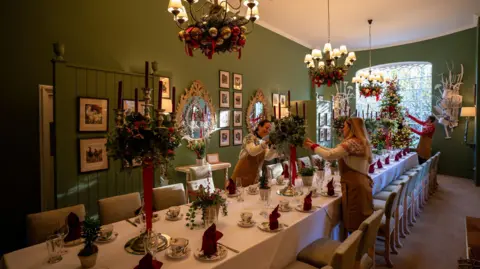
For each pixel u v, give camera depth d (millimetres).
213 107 5293
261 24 6391
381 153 5199
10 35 3053
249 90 6113
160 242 1657
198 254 1492
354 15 6062
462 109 6605
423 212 4543
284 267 1890
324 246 2088
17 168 3166
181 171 4594
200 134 5047
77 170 3225
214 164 4934
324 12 5863
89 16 3633
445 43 7281
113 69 3535
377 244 3412
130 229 1915
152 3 4344
